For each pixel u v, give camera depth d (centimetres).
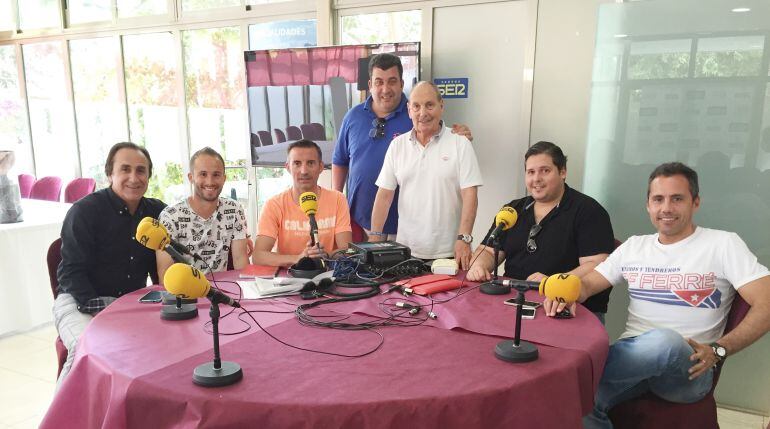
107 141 561
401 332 146
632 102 269
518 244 226
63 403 130
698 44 251
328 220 248
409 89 355
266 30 439
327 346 135
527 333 143
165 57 501
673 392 164
